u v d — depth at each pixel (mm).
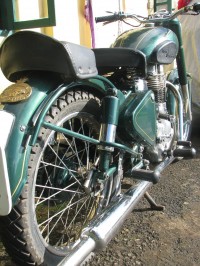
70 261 1673
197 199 3010
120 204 2141
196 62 4227
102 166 2057
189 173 3539
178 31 3123
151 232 2551
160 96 2805
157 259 2264
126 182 3178
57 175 2176
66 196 2201
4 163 1543
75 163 2230
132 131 2273
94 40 5289
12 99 1762
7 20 3672
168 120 2871
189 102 3447
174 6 7348
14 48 1894
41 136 1831
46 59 1836
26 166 1696
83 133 2201
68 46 1805
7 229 1796
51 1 3430
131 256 2301
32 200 1824
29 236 1810
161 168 2670
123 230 2576
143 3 7059
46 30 4426
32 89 1821
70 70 1814
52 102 1808
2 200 1574
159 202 2971
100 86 2195
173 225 2633
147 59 2604
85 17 5188
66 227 2229
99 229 1858
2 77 3742
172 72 3346
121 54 2395
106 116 2068
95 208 2244
